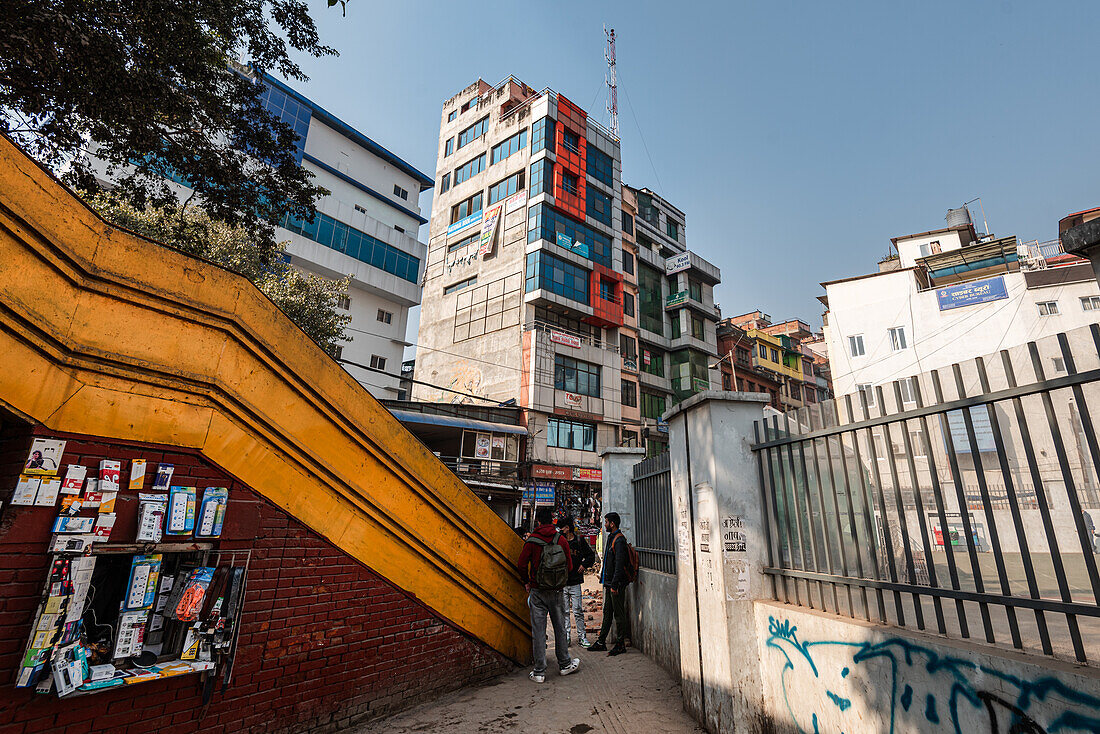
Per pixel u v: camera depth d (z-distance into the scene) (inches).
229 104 301.9
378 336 1083.9
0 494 100.6
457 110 1409.9
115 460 114.5
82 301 112.2
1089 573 79.4
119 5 232.4
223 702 128.6
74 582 104.7
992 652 87.4
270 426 144.9
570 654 252.2
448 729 160.2
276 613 142.9
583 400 1048.8
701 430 168.7
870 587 114.8
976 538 95.1
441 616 195.5
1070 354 84.5
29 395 102.5
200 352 130.3
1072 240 90.7
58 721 102.0
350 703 159.2
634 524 291.1
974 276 976.3
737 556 150.6
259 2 283.7
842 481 126.0
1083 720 73.2
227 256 545.0
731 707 140.9
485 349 1097.4
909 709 99.1
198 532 126.3
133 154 268.2
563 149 1176.2
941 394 104.7
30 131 238.7
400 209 1210.0
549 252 1079.0
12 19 187.2
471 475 842.8
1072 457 83.4
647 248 1482.5
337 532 162.1
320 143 1080.2
